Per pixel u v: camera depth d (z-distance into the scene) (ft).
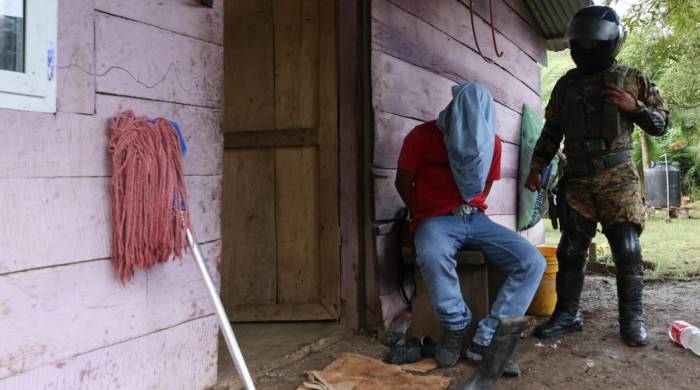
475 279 10.58
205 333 7.96
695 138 45.21
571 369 9.75
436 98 13.87
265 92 12.14
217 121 8.13
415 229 10.44
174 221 6.82
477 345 9.64
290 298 12.09
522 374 9.53
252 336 11.08
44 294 5.90
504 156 18.42
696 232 32.81
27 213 5.74
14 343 5.65
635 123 11.32
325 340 10.82
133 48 6.85
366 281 11.56
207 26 7.95
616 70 11.35
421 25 13.23
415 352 10.03
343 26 11.58
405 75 12.42
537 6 20.75
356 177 11.50
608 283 18.07
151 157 6.59
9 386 5.61
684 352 10.55
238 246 12.32
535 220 20.39
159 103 7.20
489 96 9.81
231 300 12.26
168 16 7.34
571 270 11.86
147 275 7.05
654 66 33.88
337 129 11.66
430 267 9.56
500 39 18.34
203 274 6.75
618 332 11.99
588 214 11.67
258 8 12.16
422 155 10.34
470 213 10.04
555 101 12.16
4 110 5.52
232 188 12.36
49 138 5.92
